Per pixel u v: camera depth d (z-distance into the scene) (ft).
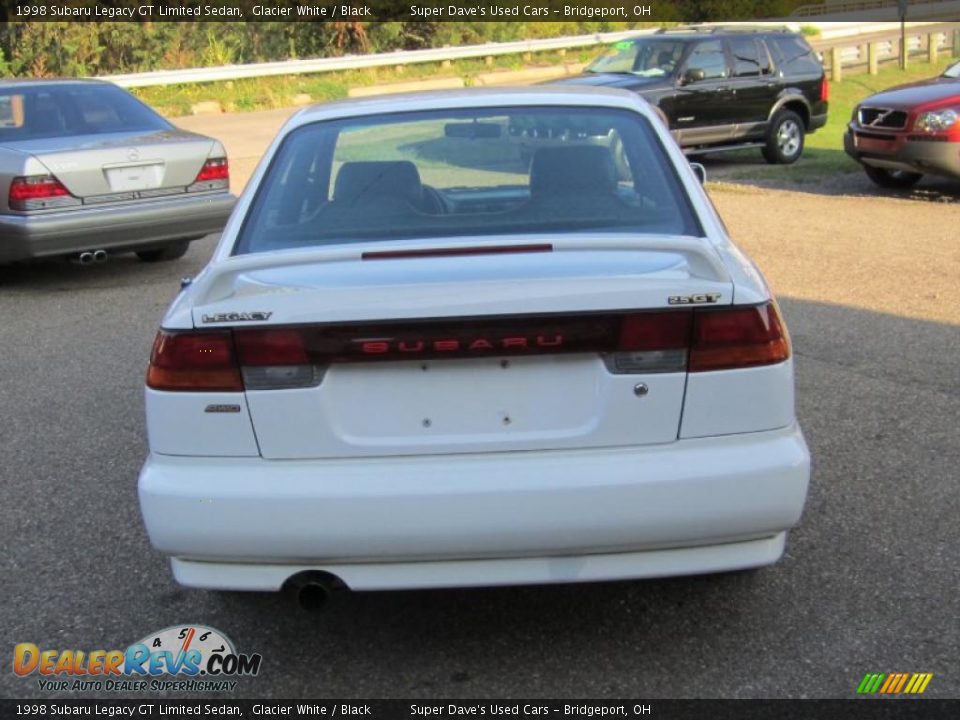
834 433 16.53
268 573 9.90
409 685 10.46
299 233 11.73
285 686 10.50
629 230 11.55
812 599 11.75
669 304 9.54
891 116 40.63
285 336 9.57
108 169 26.89
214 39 95.40
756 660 10.64
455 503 9.50
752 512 9.69
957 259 28.66
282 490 9.59
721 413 9.71
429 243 11.03
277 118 72.23
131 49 91.50
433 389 9.71
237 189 42.75
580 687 10.32
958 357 20.16
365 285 9.68
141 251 32.12
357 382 9.70
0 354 22.39
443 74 95.86
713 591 12.01
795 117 52.24
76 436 17.44
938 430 16.52
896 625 11.15
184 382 9.73
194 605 12.06
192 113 76.02
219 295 10.03
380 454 9.72
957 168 38.93
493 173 12.46
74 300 27.17
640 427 9.70
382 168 12.44
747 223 34.83
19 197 25.98
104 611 11.93
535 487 9.52
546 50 103.60
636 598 11.95
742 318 9.70
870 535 13.15
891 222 34.53
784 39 52.19
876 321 22.84
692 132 49.01
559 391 9.73
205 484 9.70
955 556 12.55
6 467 16.12
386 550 9.62
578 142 12.68
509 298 9.46
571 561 9.83
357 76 91.25
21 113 28.22
